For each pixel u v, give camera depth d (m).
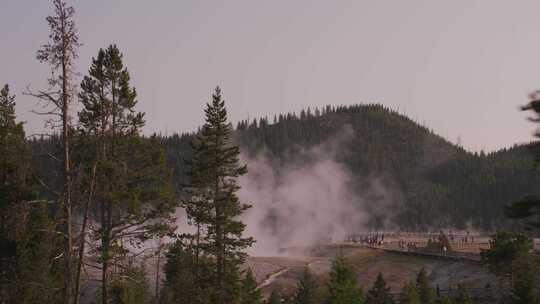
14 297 29.39
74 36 21.28
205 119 39.28
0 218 28.06
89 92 28.80
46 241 26.81
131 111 29.20
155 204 30.06
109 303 33.78
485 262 56.78
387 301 60.50
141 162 30.00
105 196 25.73
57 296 27.80
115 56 29.19
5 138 30.08
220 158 38.59
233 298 39.16
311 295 63.62
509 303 52.41
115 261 28.56
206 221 38.12
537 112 14.52
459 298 55.28
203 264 39.78
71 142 22.73
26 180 28.05
